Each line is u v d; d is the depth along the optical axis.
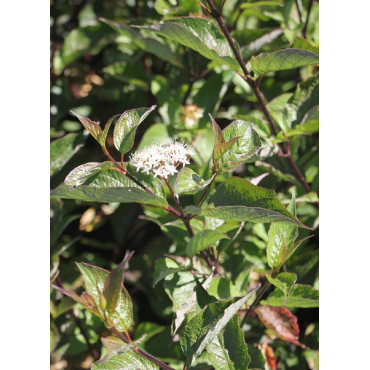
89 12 0.97
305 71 0.82
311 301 0.62
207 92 0.78
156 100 0.84
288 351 0.72
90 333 0.74
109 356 0.48
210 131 0.77
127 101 0.89
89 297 0.49
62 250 0.72
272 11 0.82
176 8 0.77
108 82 0.94
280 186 0.78
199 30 0.63
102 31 0.85
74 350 0.73
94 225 0.87
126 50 0.92
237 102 0.88
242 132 0.56
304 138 0.81
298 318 0.75
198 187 0.54
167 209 0.56
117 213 0.86
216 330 0.53
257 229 0.73
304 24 0.81
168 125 0.76
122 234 0.86
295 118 0.72
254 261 0.73
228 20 0.83
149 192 0.54
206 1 0.68
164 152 0.55
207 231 0.57
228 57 0.62
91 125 0.52
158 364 0.53
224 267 0.70
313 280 0.70
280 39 0.81
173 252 0.74
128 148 0.53
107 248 0.86
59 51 0.86
